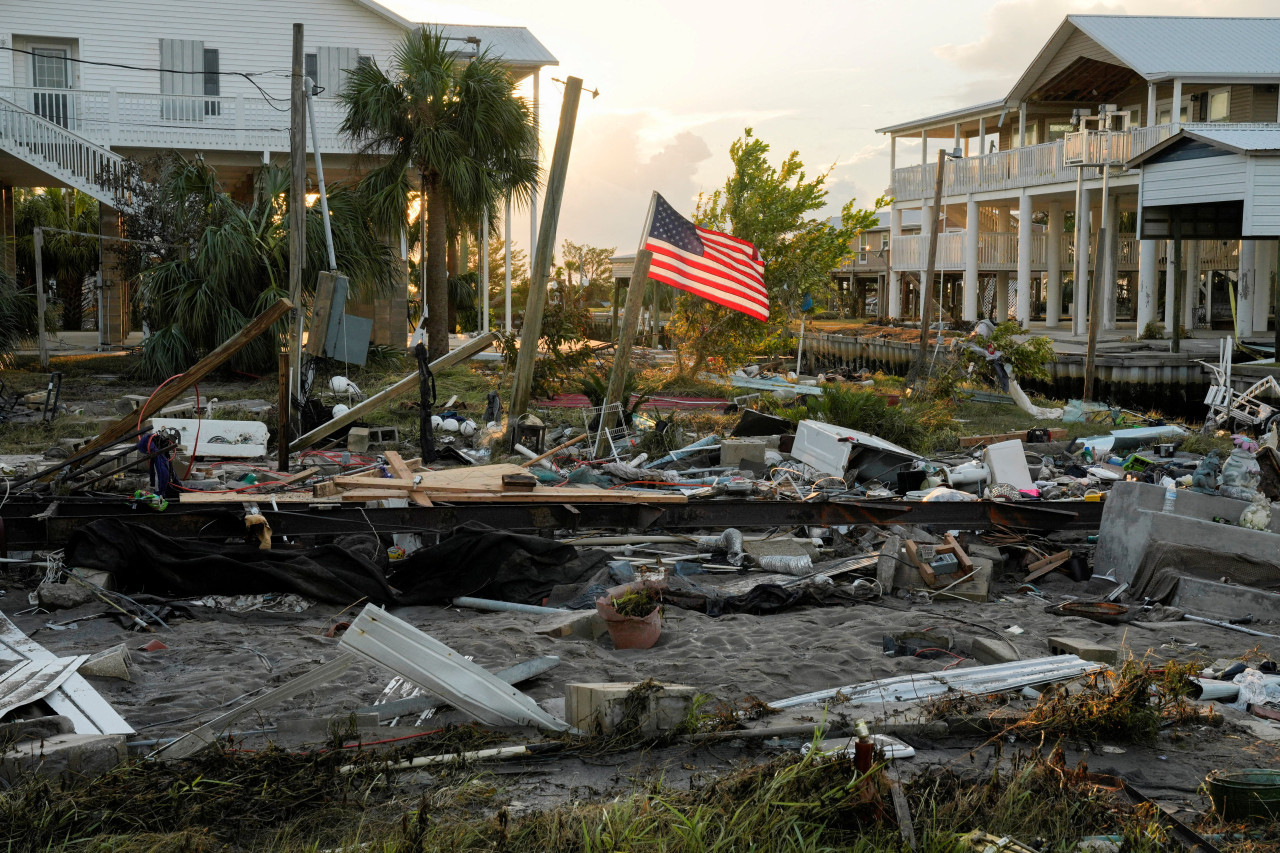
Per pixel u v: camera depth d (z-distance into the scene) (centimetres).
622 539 1103
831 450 1446
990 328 2602
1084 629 859
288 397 1320
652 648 766
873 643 787
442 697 594
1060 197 3847
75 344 3472
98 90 3033
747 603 900
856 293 6219
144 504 984
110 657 658
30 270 4075
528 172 2986
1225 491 1066
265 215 2652
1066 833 468
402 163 2850
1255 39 3653
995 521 1124
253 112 3169
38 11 3150
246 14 3281
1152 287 3569
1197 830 477
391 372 2658
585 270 8206
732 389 2686
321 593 887
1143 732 589
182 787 477
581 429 1770
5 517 953
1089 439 1864
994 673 683
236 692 639
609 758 546
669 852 432
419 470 1180
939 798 493
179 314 2495
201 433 1494
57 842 436
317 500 1033
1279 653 798
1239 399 2184
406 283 3198
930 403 2359
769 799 459
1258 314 3491
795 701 629
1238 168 2788
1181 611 916
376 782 499
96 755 508
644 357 3466
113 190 2866
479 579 918
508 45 3581
